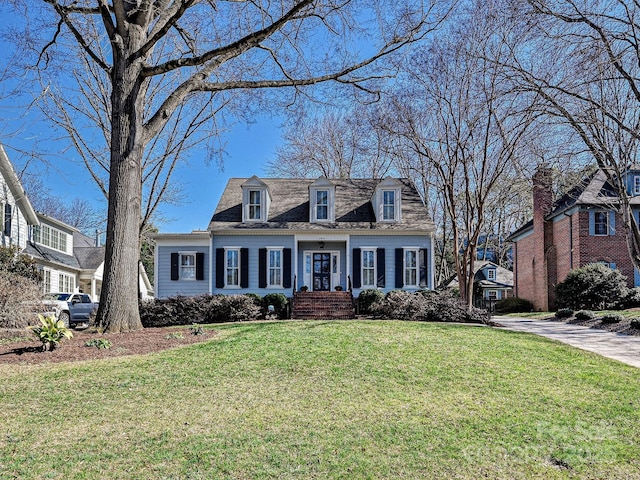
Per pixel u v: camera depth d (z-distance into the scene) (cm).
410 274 2058
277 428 514
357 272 2044
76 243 3409
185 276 2084
